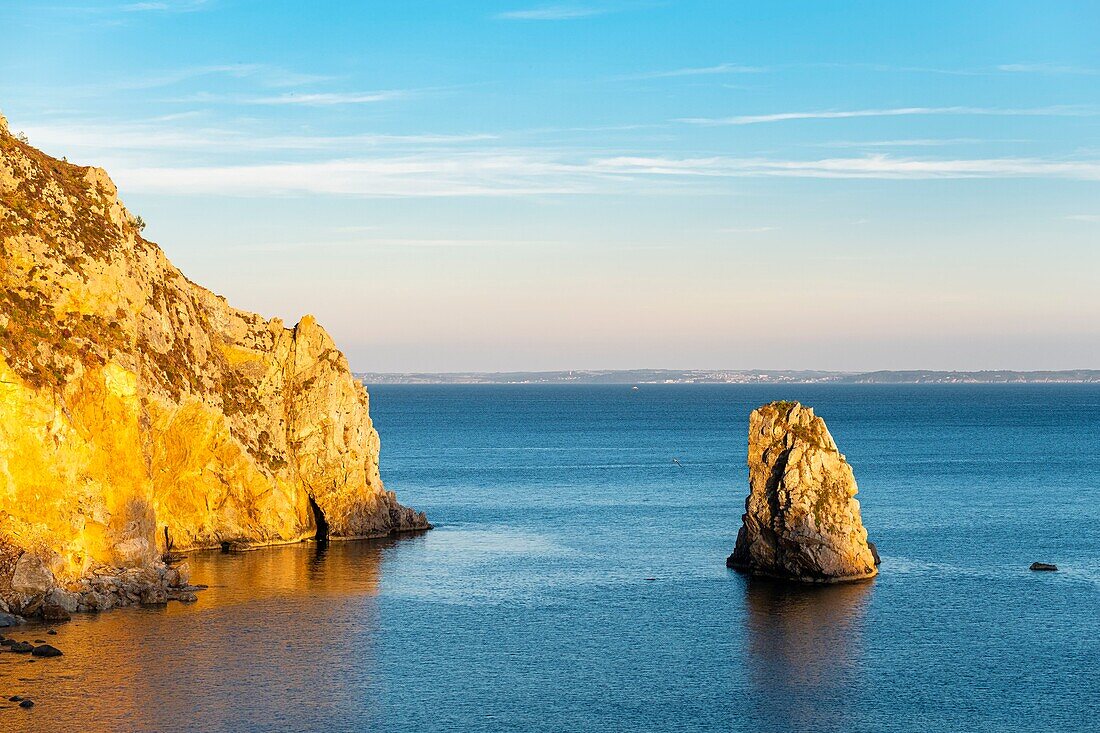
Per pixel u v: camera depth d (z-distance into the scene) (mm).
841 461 102438
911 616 86750
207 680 68125
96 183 103250
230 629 80188
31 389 83125
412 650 76375
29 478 83062
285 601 89938
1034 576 102500
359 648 76500
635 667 73250
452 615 86375
